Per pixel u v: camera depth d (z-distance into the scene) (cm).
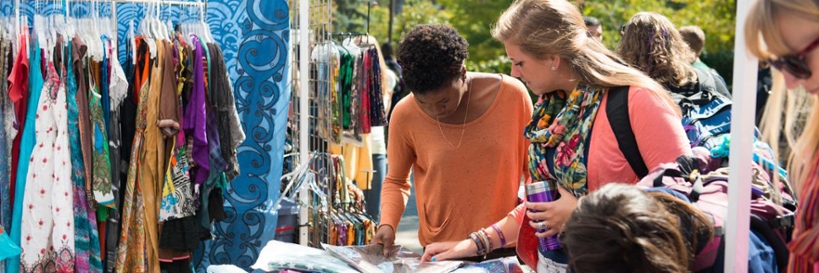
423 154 275
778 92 155
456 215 272
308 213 400
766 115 159
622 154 201
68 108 352
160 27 371
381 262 244
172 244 369
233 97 373
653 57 322
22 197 353
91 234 361
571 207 206
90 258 363
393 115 282
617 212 144
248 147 399
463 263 235
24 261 353
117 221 366
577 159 208
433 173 272
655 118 197
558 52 212
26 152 353
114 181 359
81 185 357
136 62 362
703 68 377
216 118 369
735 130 159
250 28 394
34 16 355
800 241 138
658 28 327
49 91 349
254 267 234
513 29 219
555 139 214
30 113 351
